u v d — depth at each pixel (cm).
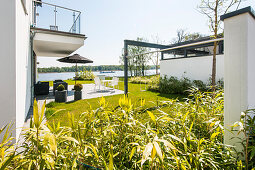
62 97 566
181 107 213
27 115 403
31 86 535
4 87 233
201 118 191
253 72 148
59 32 580
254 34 153
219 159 132
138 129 142
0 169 64
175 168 97
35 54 926
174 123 147
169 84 818
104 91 888
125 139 137
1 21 232
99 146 132
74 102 562
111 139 137
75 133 118
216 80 748
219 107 200
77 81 1605
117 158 130
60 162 111
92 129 134
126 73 468
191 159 109
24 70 353
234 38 143
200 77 822
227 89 150
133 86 1173
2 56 233
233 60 145
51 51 845
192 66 859
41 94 719
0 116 232
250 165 115
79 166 106
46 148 87
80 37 627
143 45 527
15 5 239
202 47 887
